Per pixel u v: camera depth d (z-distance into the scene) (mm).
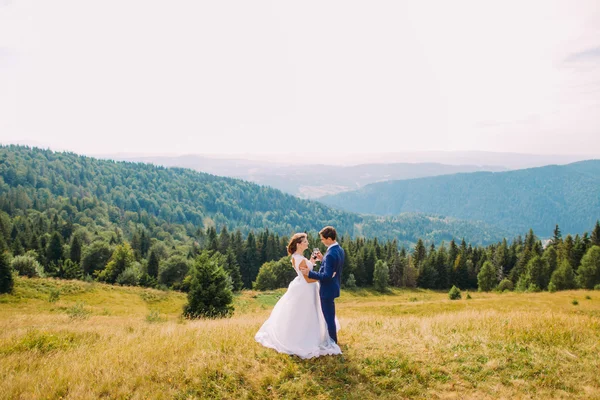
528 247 99375
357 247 119125
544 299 41750
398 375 6199
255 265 105062
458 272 97062
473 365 6652
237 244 102625
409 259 109000
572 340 8031
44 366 6848
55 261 88188
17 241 86750
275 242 107375
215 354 6734
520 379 6168
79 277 74938
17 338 9219
